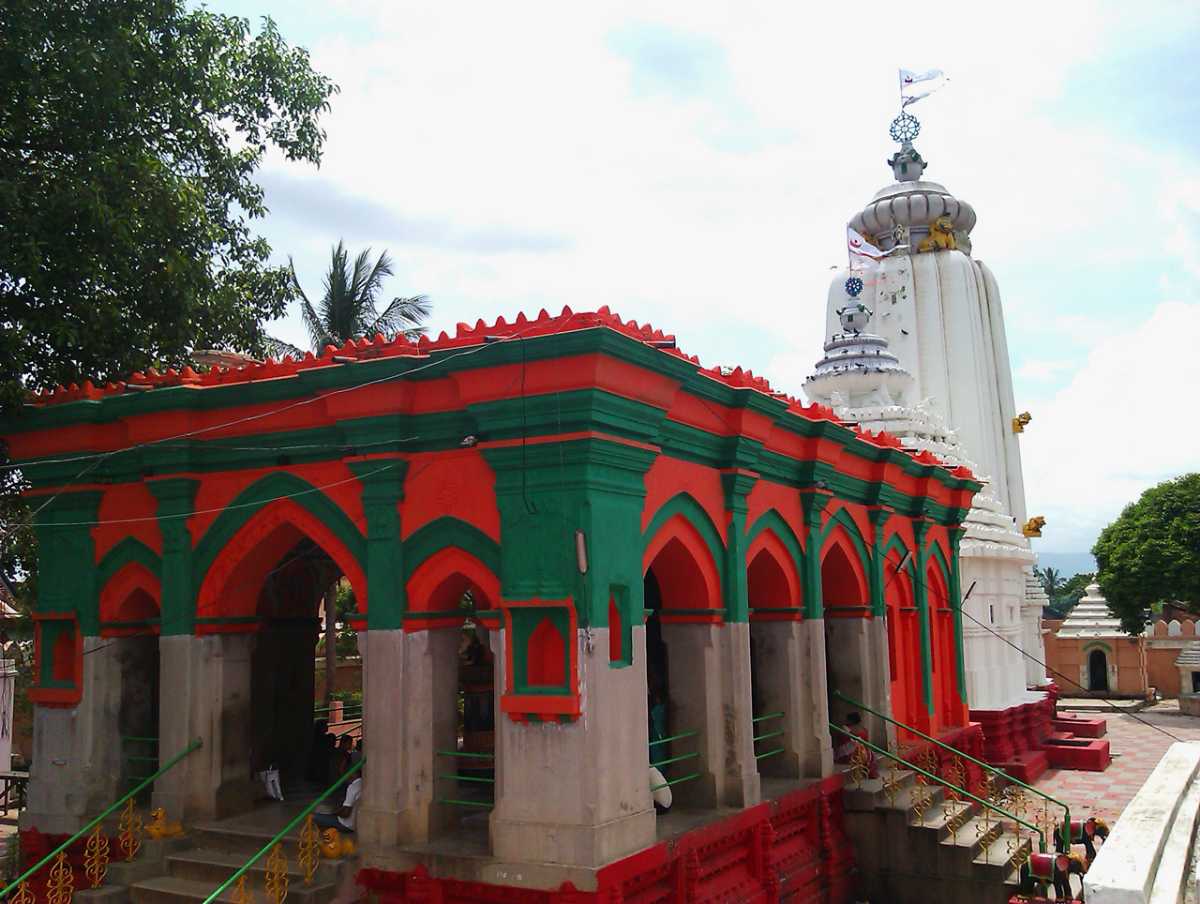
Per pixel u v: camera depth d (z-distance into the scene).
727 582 11.16
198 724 10.61
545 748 8.53
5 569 15.53
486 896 8.48
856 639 15.09
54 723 11.34
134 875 9.73
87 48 12.19
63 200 11.95
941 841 12.53
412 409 9.53
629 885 8.67
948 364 30.16
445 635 9.77
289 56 16.20
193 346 14.84
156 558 11.06
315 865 9.14
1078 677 43.59
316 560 13.41
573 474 8.65
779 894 11.08
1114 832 4.75
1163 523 40.12
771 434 12.09
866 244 31.45
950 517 18.95
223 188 15.99
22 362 11.90
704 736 10.80
